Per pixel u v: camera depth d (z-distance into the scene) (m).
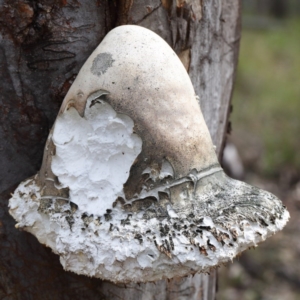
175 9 0.54
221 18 0.58
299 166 1.71
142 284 0.58
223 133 0.63
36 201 0.50
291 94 2.24
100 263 0.46
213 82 0.59
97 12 0.52
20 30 0.52
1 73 0.53
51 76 0.53
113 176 0.47
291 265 1.25
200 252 0.46
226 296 1.13
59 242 0.47
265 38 3.22
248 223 0.47
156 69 0.48
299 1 4.39
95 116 0.48
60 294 0.56
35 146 0.54
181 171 0.47
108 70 0.48
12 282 0.57
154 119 0.47
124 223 0.47
